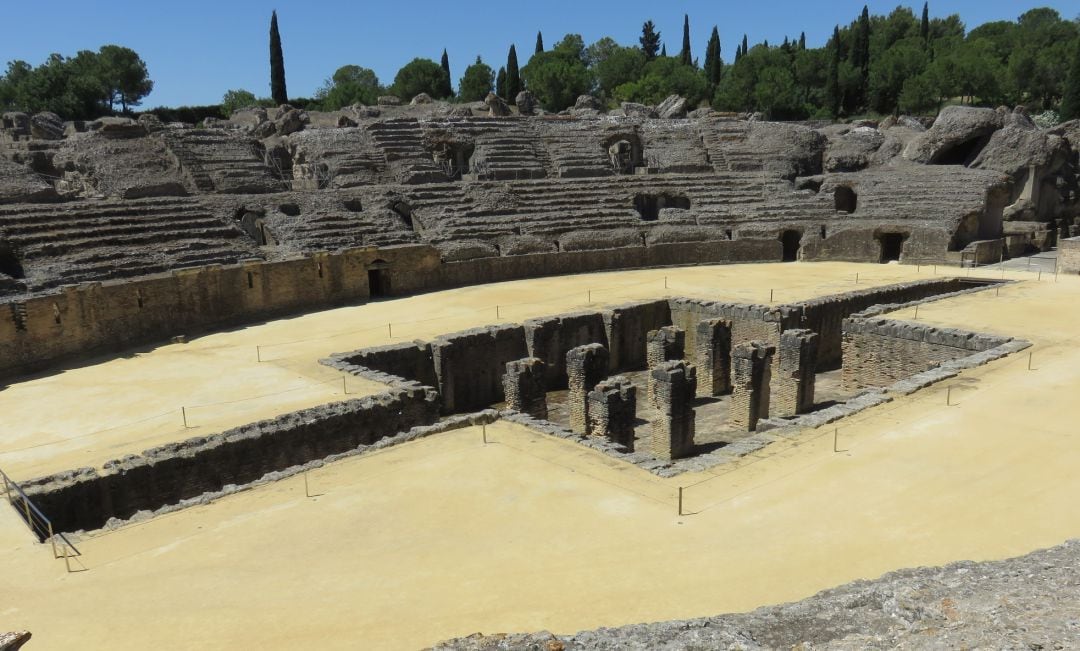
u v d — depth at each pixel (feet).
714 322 123.54
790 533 51.85
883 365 114.73
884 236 195.83
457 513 57.31
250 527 55.93
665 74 417.69
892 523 52.75
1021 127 214.07
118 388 100.17
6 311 105.09
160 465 73.26
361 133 214.48
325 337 127.34
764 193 213.25
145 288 124.98
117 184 172.65
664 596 44.01
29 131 213.05
